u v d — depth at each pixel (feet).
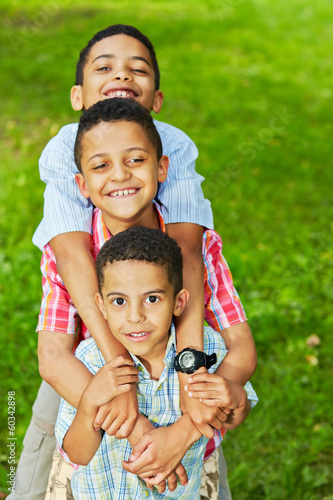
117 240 6.14
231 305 7.67
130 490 6.66
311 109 30.09
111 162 6.40
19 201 19.76
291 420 12.99
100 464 6.57
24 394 13.25
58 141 7.79
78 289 6.81
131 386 6.24
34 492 8.68
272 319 15.64
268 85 32.09
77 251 7.06
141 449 6.22
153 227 7.25
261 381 13.92
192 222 7.50
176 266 6.24
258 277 17.57
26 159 22.72
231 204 21.54
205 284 7.69
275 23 42.93
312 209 21.85
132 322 6.06
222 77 31.96
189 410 6.38
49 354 6.95
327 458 12.26
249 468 11.93
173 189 7.58
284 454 12.21
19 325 14.76
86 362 6.73
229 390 6.35
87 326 6.71
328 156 25.46
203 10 42.93
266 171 23.72
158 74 9.02
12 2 37.22
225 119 27.86
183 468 6.45
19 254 17.35
